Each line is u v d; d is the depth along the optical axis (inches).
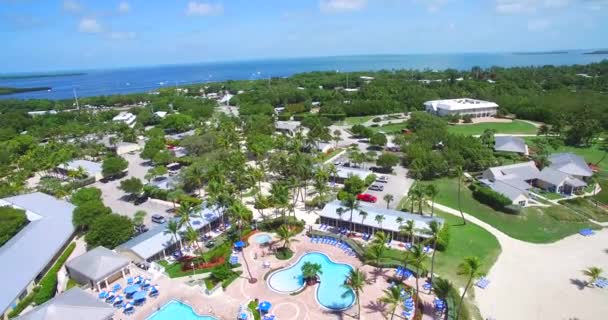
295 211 3909.9
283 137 6176.2
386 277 2691.9
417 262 2356.1
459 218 3624.5
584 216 3602.4
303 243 3248.0
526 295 2481.5
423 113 7357.3
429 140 5738.2
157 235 3169.3
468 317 2240.4
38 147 6279.5
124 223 3233.3
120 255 2859.3
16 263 2810.0
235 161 4675.2
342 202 3713.1
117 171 5162.4
